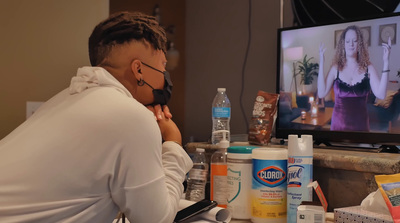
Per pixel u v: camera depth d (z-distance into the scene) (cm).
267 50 287
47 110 108
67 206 93
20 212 90
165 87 122
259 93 169
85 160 93
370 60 163
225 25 315
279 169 127
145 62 116
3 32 169
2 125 170
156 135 100
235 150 137
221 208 128
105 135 94
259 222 128
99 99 99
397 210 100
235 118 307
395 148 160
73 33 185
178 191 113
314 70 179
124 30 114
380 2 214
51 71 180
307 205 111
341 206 132
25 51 174
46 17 178
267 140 164
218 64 320
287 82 188
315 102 179
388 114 158
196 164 162
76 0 186
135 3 325
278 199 127
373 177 124
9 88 171
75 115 96
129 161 95
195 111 335
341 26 171
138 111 98
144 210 99
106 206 98
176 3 340
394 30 156
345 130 169
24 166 92
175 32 338
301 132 183
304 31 183
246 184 135
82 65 188
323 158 133
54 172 92
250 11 298
